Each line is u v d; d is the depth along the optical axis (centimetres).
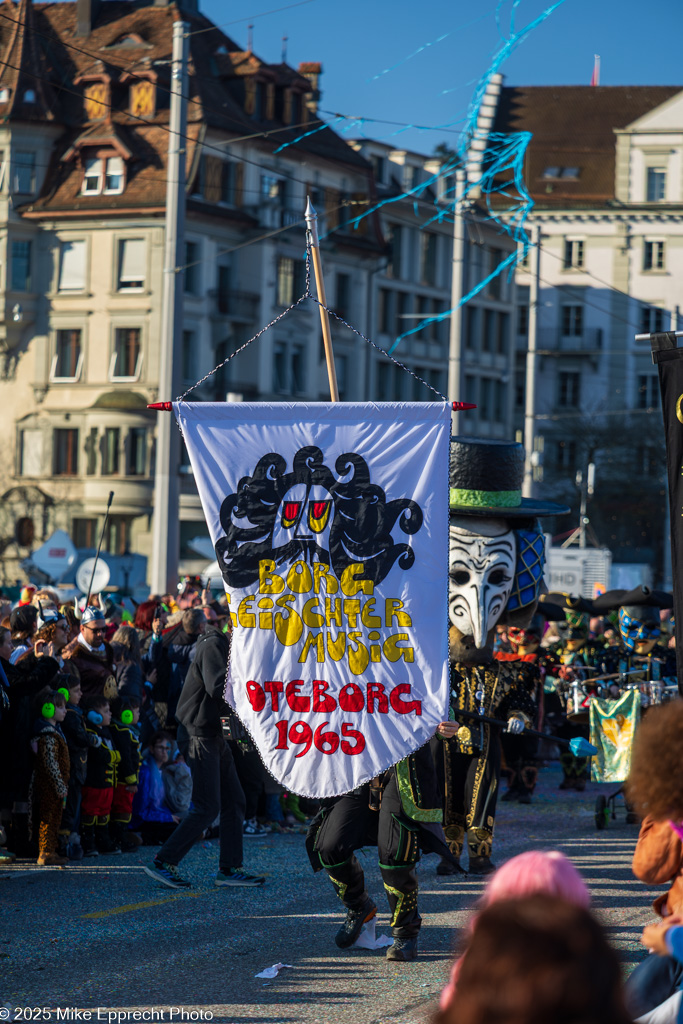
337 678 769
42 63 5350
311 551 779
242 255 5381
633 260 7788
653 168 7769
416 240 6562
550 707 1700
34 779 1043
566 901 232
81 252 5269
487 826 1006
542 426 7150
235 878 990
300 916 891
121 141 5159
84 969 746
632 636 1502
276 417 791
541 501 1133
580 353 7788
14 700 1036
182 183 2188
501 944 224
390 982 723
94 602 1542
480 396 7131
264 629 777
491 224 7069
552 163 7994
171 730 1221
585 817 1391
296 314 5609
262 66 5378
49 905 912
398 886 770
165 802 1204
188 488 5216
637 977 436
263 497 786
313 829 796
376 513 777
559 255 7844
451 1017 224
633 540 6650
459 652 1052
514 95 8300
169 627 1273
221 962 766
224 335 5266
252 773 1237
